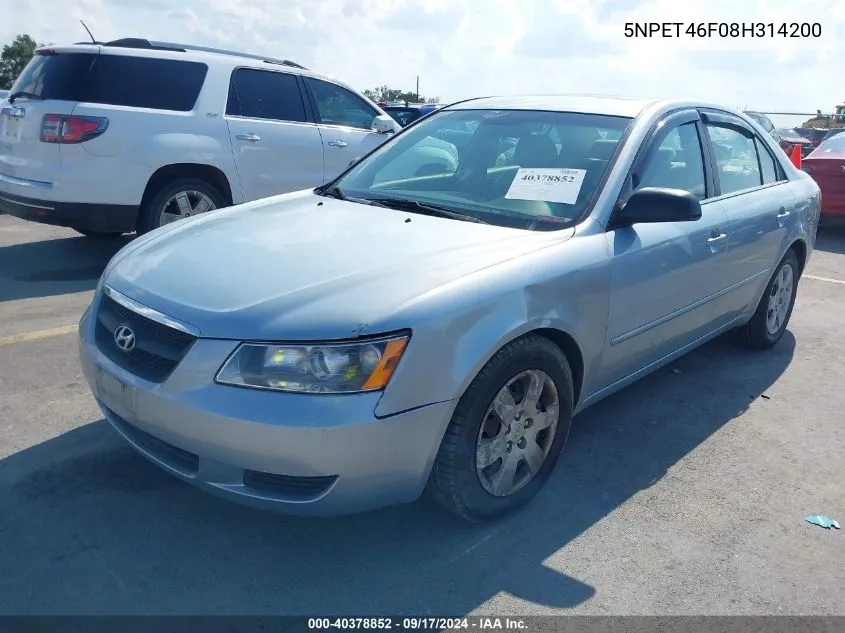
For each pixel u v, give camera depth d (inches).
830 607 105.7
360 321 98.1
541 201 135.8
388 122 319.6
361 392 96.9
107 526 114.2
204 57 263.6
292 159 285.7
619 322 134.0
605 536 119.0
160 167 249.8
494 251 117.5
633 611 102.9
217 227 132.5
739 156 180.4
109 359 111.1
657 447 149.2
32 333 191.6
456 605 102.2
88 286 236.7
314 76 298.0
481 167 149.0
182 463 106.4
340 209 140.9
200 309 102.5
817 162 373.1
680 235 146.3
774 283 195.6
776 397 176.1
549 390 122.3
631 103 156.4
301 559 109.7
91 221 242.7
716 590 108.0
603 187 134.4
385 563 109.7
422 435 102.0
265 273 109.9
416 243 119.8
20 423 143.6
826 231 399.9
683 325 156.7
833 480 139.9
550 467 127.7
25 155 242.2
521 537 117.4
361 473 99.0
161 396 101.3
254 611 99.1
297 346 96.8
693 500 130.8
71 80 238.8
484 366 108.2
